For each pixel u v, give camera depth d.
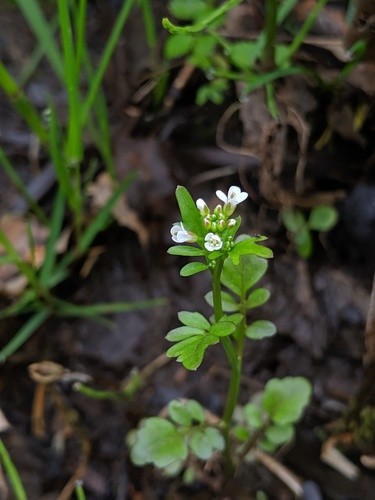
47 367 0.34
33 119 0.36
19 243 0.38
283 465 0.34
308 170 0.37
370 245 0.36
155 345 0.36
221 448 0.30
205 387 0.35
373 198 0.36
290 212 0.37
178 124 0.39
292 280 0.36
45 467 0.34
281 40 0.37
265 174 0.37
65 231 0.38
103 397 0.35
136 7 0.41
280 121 0.36
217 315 0.26
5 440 0.35
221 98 0.39
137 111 0.40
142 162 0.39
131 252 0.38
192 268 0.25
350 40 0.35
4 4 0.42
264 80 0.34
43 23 0.36
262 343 0.36
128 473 0.34
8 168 0.36
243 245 0.24
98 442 0.35
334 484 0.34
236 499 0.34
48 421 0.35
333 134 0.37
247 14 0.38
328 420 0.35
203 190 0.38
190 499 0.34
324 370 0.35
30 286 0.37
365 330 0.34
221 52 0.39
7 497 0.34
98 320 0.37
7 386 0.36
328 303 0.36
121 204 0.38
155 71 0.40
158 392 0.35
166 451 0.29
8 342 0.36
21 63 0.41
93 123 0.39
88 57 0.41
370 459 0.34
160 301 0.37
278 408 0.31
